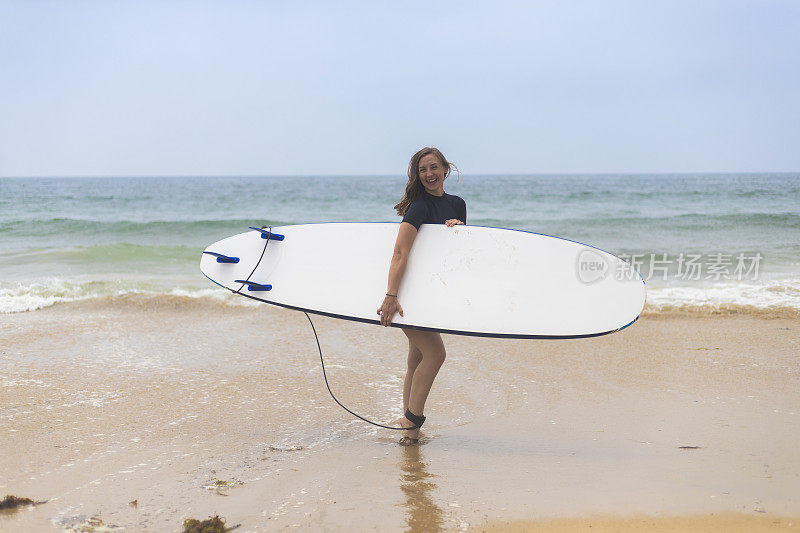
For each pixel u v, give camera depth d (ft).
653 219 62.80
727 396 13.21
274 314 21.77
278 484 8.96
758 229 53.88
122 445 10.48
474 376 14.92
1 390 13.38
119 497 8.44
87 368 15.26
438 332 10.71
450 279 10.93
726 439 10.73
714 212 72.84
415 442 10.80
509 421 11.94
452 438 11.06
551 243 11.37
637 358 16.34
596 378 14.70
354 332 19.48
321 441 10.88
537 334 10.39
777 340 17.90
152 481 9.01
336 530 7.55
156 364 15.75
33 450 10.16
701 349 17.10
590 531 7.50
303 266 11.96
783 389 13.62
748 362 15.79
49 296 24.36
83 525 7.59
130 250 38.42
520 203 97.76
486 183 245.04
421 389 10.69
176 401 12.97
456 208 11.82
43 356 16.24
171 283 28.14
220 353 16.90
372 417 12.26
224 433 11.19
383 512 8.05
